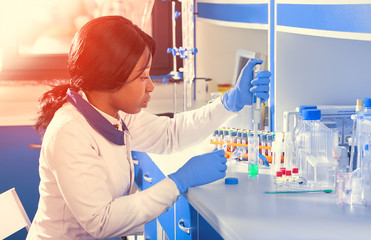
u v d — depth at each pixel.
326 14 1.72
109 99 1.30
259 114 2.11
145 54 1.23
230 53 3.50
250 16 2.47
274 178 1.47
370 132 1.25
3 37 3.66
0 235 1.80
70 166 1.15
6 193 1.85
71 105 1.29
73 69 1.23
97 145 1.27
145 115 1.62
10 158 3.57
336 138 1.57
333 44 1.97
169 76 2.83
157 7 3.76
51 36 3.75
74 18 3.79
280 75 1.98
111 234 1.18
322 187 1.35
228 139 1.89
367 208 1.17
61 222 1.27
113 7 3.82
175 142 1.62
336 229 1.02
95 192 1.17
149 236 2.32
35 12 3.71
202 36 3.52
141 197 1.23
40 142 3.59
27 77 3.74
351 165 1.39
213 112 1.61
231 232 1.03
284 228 1.03
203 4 3.34
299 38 1.97
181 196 1.58
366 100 1.30
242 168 1.64
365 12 1.55
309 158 1.40
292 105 2.00
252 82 1.53
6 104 3.68
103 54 1.18
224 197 1.28
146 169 2.20
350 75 1.97
